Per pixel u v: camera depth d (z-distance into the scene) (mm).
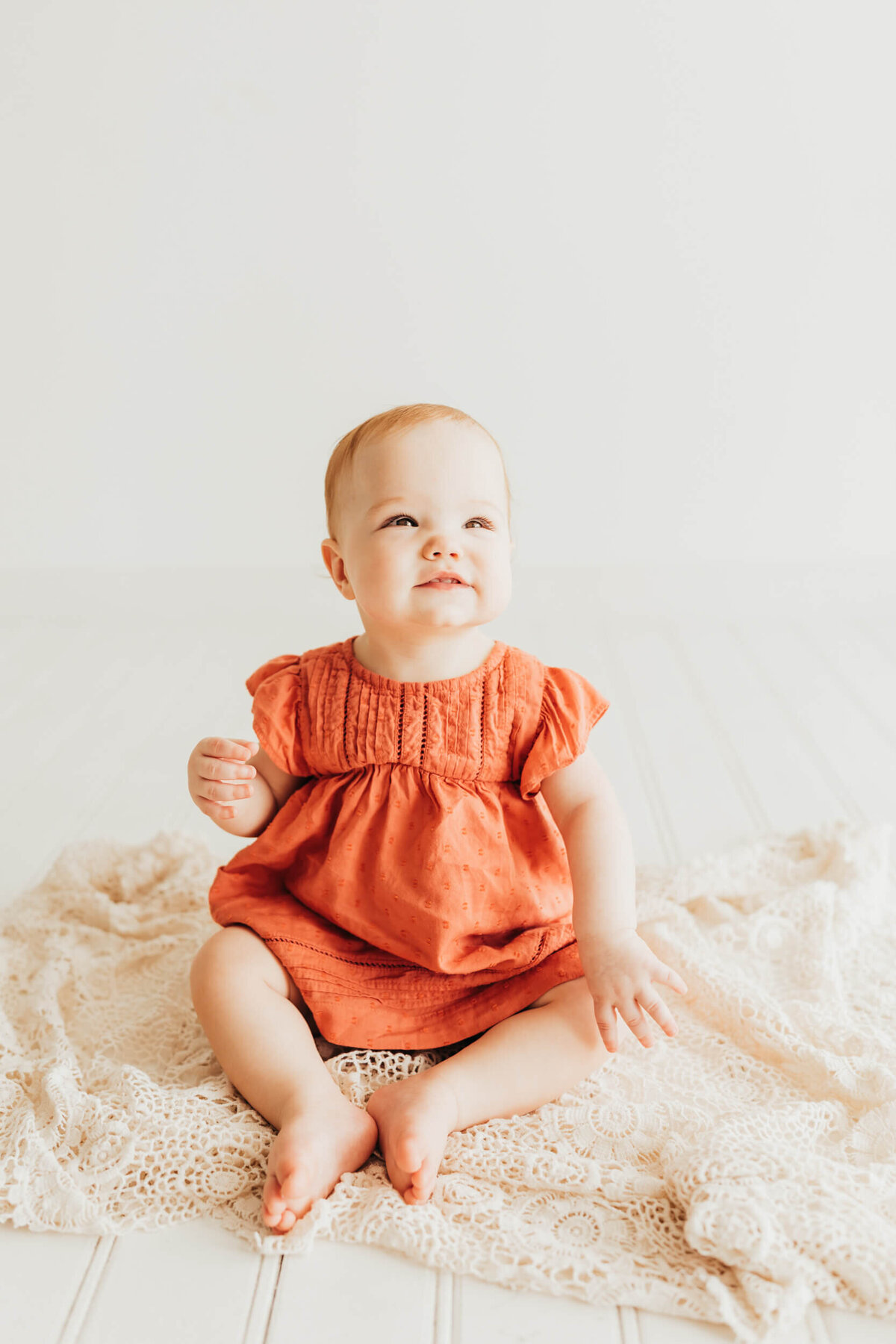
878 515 3328
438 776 1295
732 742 2424
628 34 3029
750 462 3312
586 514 3373
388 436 1262
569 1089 1213
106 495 3373
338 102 3088
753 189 3117
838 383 3232
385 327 3242
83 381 3281
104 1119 1136
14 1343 937
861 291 3164
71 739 2486
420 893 1267
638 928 1495
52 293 3215
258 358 3262
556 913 1314
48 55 3051
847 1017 1351
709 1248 985
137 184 3139
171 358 3266
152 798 2160
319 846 1334
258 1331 949
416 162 3125
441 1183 1097
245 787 1273
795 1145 1124
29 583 3436
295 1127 1082
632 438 3309
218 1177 1092
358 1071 1221
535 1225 1059
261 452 3330
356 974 1293
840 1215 995
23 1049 1307
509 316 3229
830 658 3004
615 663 2977
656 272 3186
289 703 1340
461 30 3035
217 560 3414
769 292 3184
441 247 3180
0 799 2168
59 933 1555
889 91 3023
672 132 3088
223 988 1227
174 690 2809
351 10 3020
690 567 3389
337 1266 1017
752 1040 1297
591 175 3125
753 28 3008
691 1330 948
